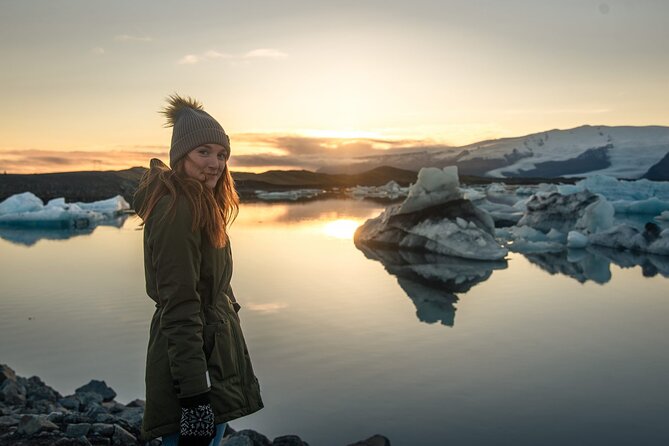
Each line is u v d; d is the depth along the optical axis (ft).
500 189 210.38
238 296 35.35
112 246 66.49
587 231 69.72
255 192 285.84
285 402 18.19
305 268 46.91
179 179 6.07
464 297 35.50
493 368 21.65
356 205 163.53
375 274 44.14
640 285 39.40
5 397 16.24
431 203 62.44
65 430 12.94
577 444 15.24
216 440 6.75
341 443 15.33
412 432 15.96
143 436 6.20
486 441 15.44
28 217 98.99
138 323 28.14
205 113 6.47
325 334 26.43
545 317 30.07
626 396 18.74
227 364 6.31
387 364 22.06
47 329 27.25
